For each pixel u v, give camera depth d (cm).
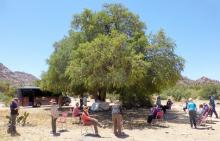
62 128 2106
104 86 2883
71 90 3728
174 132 2072
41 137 1786
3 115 3023
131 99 4075
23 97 4725
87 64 2692
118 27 3209
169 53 3039
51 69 3466
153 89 3359
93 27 3147
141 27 3262
